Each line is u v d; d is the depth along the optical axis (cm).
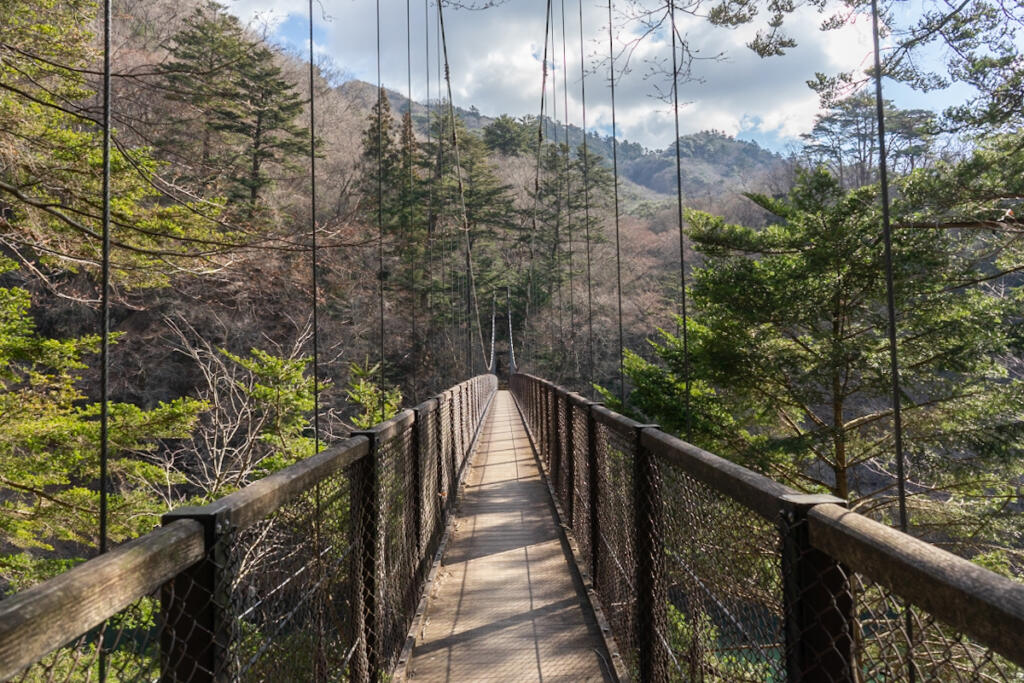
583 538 418
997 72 577
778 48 480
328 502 189
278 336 1544
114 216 466
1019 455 791
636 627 248
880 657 105
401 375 2020
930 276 802
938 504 859
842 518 105
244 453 893
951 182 701
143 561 101
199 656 119
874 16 180
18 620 75
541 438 888
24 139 451
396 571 291
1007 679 80
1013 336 845
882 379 838
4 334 525
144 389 1550
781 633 123
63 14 501
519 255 3409
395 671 271
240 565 132
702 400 1020
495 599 372
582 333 2572
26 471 514
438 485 489
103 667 104
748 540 139
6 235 449
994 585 73
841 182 1077
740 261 966
